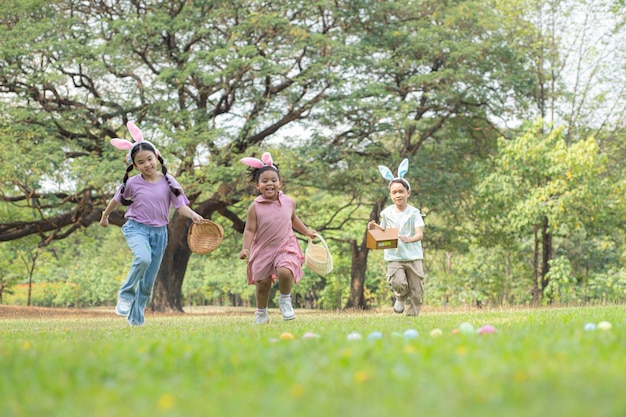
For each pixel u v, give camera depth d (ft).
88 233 85.56
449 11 63.72
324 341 12.68
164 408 6.74
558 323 17.25
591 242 71.51
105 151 56.85
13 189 57.88
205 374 8.96
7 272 89.92
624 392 7.00
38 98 57.72
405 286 27.81
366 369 8.74
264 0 60.13
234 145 60.18
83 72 59.21
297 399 6.97
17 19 59.31
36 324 28.40
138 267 23.18
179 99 60.13
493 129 71.15
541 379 7.74
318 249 25.22
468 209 71.67
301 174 62.80
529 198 58.29
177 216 62.18
